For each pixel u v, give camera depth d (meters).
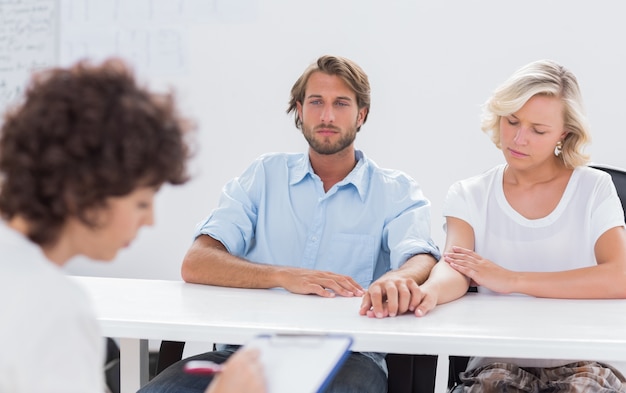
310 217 1.95
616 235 1.69
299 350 0.86
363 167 1.96
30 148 0.75
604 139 2.89
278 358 0.84
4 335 0.69
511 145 1.71
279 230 1.95
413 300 1.42
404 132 3.06
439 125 3.03
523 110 1.68
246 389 0.79
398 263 1.80
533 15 2.90
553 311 1.45
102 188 0.76
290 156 2.02
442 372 2.80
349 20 3.05
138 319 1.30
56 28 3.29
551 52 2.90
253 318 1.33
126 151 0.76
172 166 0.80
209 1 3.15
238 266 1.71
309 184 1.96
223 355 1.67
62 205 0.76
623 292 1.59
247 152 3.19
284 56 3.12
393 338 1.21
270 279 1.66
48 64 3.30
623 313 1.43
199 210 3.24
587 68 2.88
